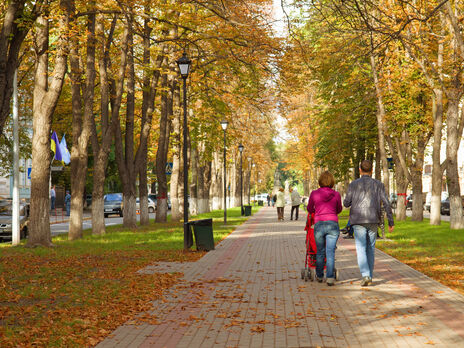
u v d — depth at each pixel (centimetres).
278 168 12288
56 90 1725
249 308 782
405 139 3061
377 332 635
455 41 2292
